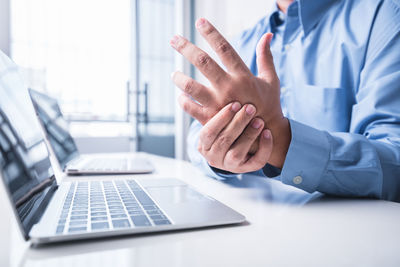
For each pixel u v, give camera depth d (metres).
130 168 0.67
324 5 0.85
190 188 0.43
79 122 2.35
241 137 0.38
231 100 0.36
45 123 0.68
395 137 0.53
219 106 0.37
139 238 0.24
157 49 2.63
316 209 0.35
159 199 0.35
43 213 0.27
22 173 0.29
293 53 0.90
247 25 2.10
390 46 0.65
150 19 2.61
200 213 0.29
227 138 0.37
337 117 0.75
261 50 0.40
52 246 0.22
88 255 0.21
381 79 0.63
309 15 0.85
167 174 0.65
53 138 0.70
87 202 0.32
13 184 0.25
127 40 2.53
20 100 0.41
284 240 0.24
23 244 0.22
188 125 2.73
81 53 2.34
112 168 0.66
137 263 0.19
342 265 0.20
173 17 2.70
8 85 0.37
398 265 0.20
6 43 1.96
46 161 0.44
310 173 0.41
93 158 1.02
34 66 2.13
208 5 2.55
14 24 2.04
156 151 2.61
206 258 0.20
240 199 0.40
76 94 2.34
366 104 0.64
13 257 0.20
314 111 0.79
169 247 0.22
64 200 0.33
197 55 0.36
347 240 0.24
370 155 0.43
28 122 0.41
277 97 0.40
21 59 2.08
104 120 2.44
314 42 0.86
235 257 0.21
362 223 0.29
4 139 0.27
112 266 0.19
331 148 0.42
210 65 0.35
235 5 2.23
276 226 0.28
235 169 0.40
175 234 0.25
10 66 0.42
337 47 0.79
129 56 2.54
